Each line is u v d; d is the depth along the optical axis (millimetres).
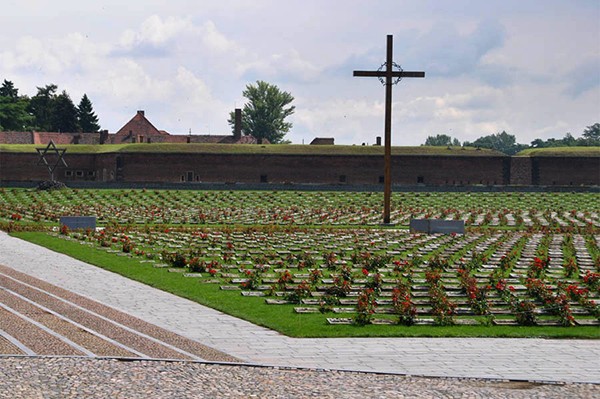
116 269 27938
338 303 21172
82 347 15188
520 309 19375
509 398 12539
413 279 26109
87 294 22578
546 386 13383
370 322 18844
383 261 29219
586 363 15312
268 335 17562
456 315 20031
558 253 34719
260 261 30062
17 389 12102
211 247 35625
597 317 19812
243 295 22734
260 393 12344
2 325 16969
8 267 27922
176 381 12836
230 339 17094
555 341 17391
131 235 40188
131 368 13555
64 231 40406
